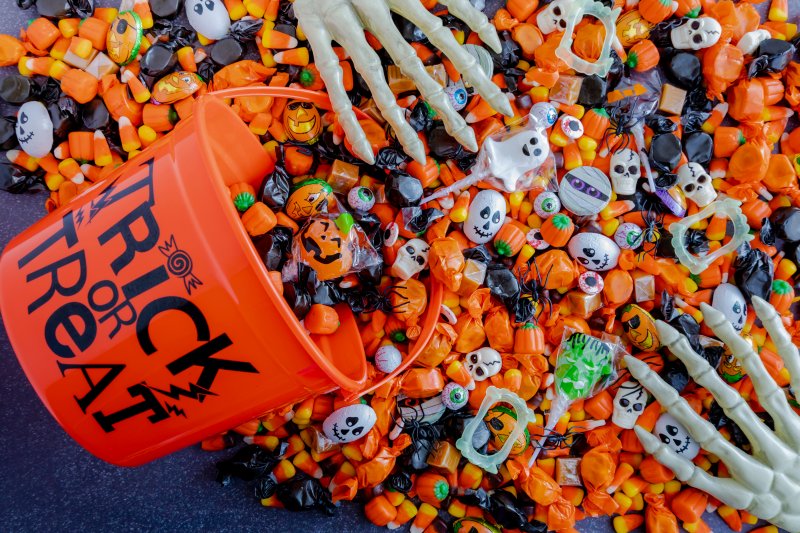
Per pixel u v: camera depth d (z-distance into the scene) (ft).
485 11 2.11
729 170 2.11
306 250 1.79
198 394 1.59
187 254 1.52
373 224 1.96
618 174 2.04
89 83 1.96
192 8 1.96
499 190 2.02
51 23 1.99
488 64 1.99
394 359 1.94
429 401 2.00
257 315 1.52
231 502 2.03
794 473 1.96
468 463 2.02
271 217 1.78
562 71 2.04
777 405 1.97
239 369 1.57
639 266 2.05
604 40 1.97
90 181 2.01
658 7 2.01
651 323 2.02
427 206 1.99
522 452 1.99
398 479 1.99
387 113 1.81
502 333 2.01
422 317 1.99
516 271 2.03
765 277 2.06
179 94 1.95
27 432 2.01
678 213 2.06
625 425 2.03
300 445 2.03
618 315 2.09
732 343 1.99
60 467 2.01
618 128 2.05
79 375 1.60
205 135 1.55
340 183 1.98
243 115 1.99
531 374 2.00
